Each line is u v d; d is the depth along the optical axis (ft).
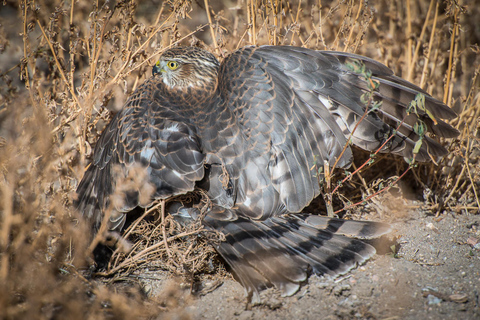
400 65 31.71
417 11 34.96
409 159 24.39
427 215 26.78
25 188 22.06
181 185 21.01
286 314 19.57
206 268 22.44
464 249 23.61
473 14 33.60
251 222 21.65
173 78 26.84
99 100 26.84
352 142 23.59
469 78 34.35
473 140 27.25
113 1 30.89
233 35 30.37
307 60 23.56
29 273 18.99
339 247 21.07
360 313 19.38
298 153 22.27
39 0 27.48
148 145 22.00
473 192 28.25
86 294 20.75
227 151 22.18
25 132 23.41
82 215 23.94
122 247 22.33
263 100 22.40
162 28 27.14
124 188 21.43
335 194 26.55
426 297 20.08
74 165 26.63
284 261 20.29
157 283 22.31
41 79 26.71
